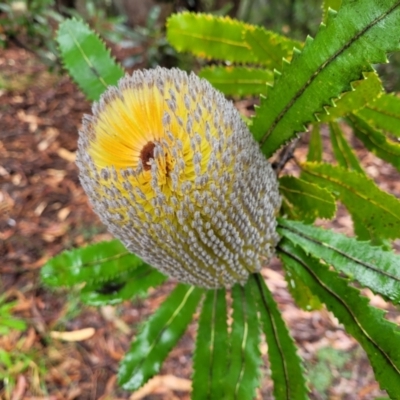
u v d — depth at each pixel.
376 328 0.20
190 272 0.21
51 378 0.64
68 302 0.71
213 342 0.26
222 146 0.17
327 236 0.22
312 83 0.18
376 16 0.16
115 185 0.17
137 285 0.28
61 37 0.26
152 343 0.28
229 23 0.27
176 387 0.63
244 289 0.26
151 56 0.87
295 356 0.24
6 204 0.86
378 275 0.20
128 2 1.15
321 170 0.26
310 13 1.06
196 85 0.17
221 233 0.18
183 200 0.17
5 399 0.61
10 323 0.66
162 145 0.16
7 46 0.77
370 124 0.26
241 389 0.26
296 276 0.24
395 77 0.74
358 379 0.63
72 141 1.00
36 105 1.09
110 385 0.63
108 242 0.28
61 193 0.89
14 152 0.97
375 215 0.25
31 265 0.76
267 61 0.27
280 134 0.20
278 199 0.22
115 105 0.17
